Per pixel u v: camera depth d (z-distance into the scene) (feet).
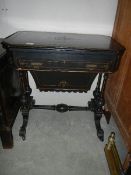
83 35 5.76
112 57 4.51
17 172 4.72
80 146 5.64
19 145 5.54
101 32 6.10
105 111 6.63
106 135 6.14
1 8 5.60
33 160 5.08
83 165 5.03
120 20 5.47
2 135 5.10
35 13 5.73
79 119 6.88
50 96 7.25
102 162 5.16
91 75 5.72
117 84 5.83
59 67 4.64
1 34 6.02
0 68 4.45
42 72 5.57
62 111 6.55
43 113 7.09
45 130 6.23
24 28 5.94
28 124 6.45
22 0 5.52
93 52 4.39
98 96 6.17
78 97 7.34
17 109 6.12
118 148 5.59
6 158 5.09
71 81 5.89
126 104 5.11
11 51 4.36
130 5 4.84
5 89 4.91
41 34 5.51
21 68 4.64
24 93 5.85
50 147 5.54
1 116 4.74
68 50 4.34
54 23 5.89
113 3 5.66
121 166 4.47
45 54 4.42
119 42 5.53
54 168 4.89
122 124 5.31
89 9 5.73
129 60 4.91
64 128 6.37
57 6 5.64
